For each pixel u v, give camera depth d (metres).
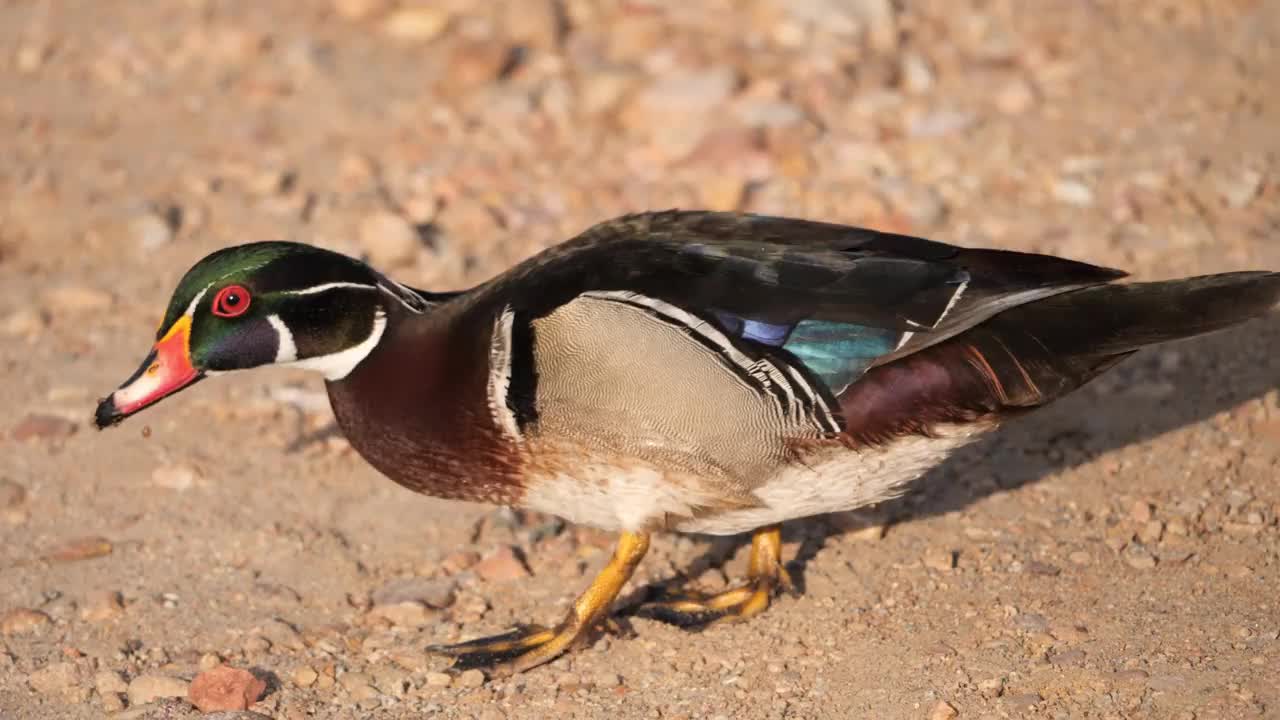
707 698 9.16
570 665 9.61
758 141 16.14
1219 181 15.09
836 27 18.20
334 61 18.33
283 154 16.53
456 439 9.33
